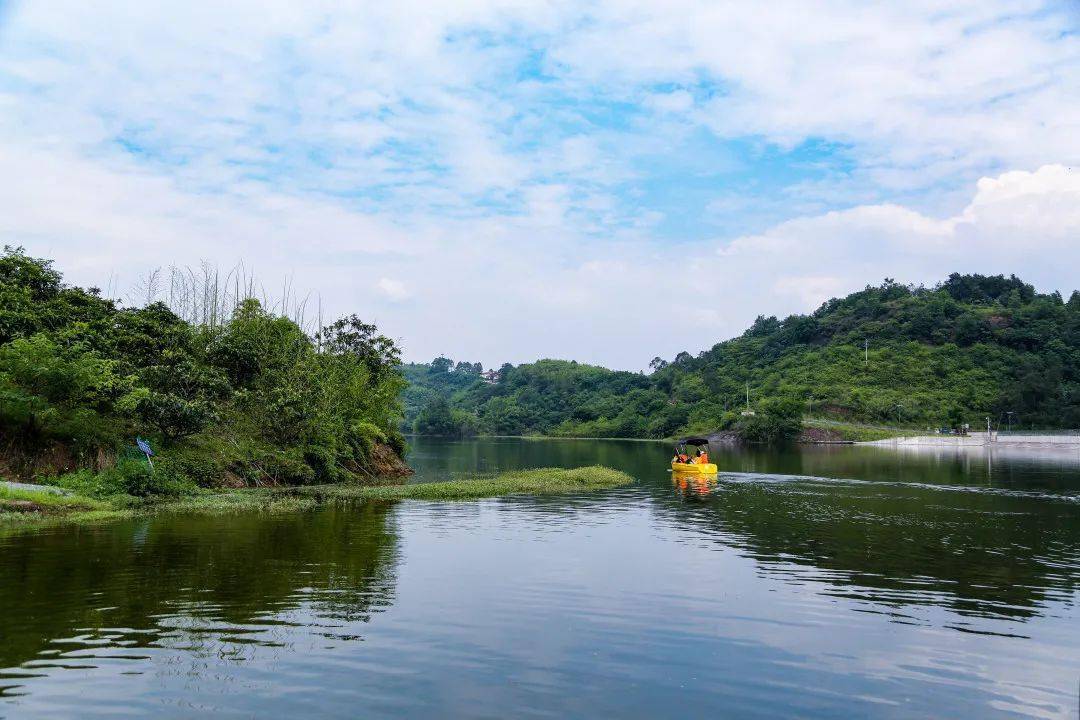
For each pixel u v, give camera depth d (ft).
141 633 37.19
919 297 564.71
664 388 600.39
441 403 591.78
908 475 155.12
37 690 29.66
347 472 141.28
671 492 116.37
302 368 142.31
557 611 43.14
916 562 58.65
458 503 98.94
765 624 41.11
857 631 40.01
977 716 29.27
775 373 517.55
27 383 89.97
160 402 103.81
